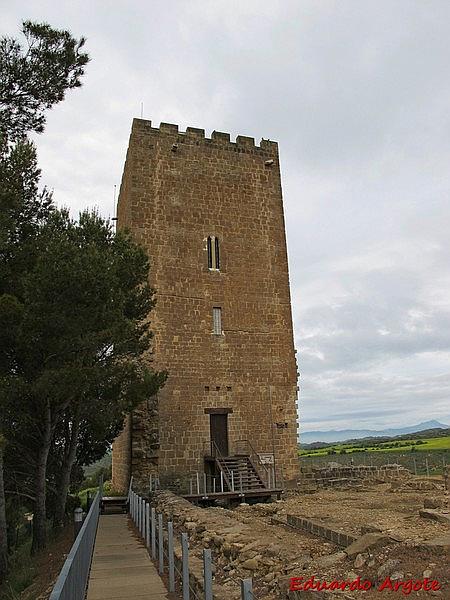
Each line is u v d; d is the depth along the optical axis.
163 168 32.28
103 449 27.08
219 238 32.62
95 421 20.86
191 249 31.62
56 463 25.02
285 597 8.01
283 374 31.89
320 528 12.12
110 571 12.29
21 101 15.87
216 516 15.23
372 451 60.81
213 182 33.38
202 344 30.38
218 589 8.59
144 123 32.50
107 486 40.38
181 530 15.17
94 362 19.66
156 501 22.25
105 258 18.06
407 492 25.70
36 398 17.80
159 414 28.31
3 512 17.08
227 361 30.75
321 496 24.94
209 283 31.53
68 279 16.22
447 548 7.75
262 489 26.41
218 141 34.16
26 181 17.55
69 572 6.41
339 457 47.75
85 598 10.05
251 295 32.47
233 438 29.75
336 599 7.08
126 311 22.16
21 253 17.56
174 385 29.09
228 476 27.11
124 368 19.91
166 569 12.34
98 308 17.27
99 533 18.28
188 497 24.33
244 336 31.56
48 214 19.16
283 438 30.86
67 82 16.16
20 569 16.25
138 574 11.98
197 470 28.41
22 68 15.32
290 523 14.52
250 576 9.53
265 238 33.84
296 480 30.50
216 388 30.06
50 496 26.42
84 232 21.75
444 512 11.58
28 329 16.20
